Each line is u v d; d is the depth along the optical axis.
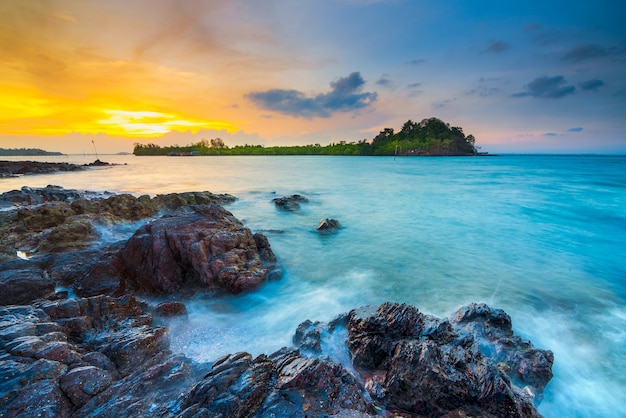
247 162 116.44
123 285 10.45
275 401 4.95
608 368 7.07
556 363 7.20
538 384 6.34
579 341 8.05
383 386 5.89
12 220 17.19
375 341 6.79
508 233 18.28
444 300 10.25
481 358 5.96
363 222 20.97
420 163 104.62
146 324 7.89
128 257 11.08
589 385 6.59
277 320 9.12
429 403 5.44
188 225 12.35
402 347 6.26
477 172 64.44
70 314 7.43
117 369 6.15
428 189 37.31
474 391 5.32
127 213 19.78
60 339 6.33
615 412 6.00
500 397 5.17
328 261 13.92
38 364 5.26
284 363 5.97
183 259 10.95
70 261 11.55
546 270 12.84
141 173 64.69
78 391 5.08
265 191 36.38
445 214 23.38
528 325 8.77
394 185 41.66
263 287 11.02
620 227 19.42
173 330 8.37
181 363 6.23
